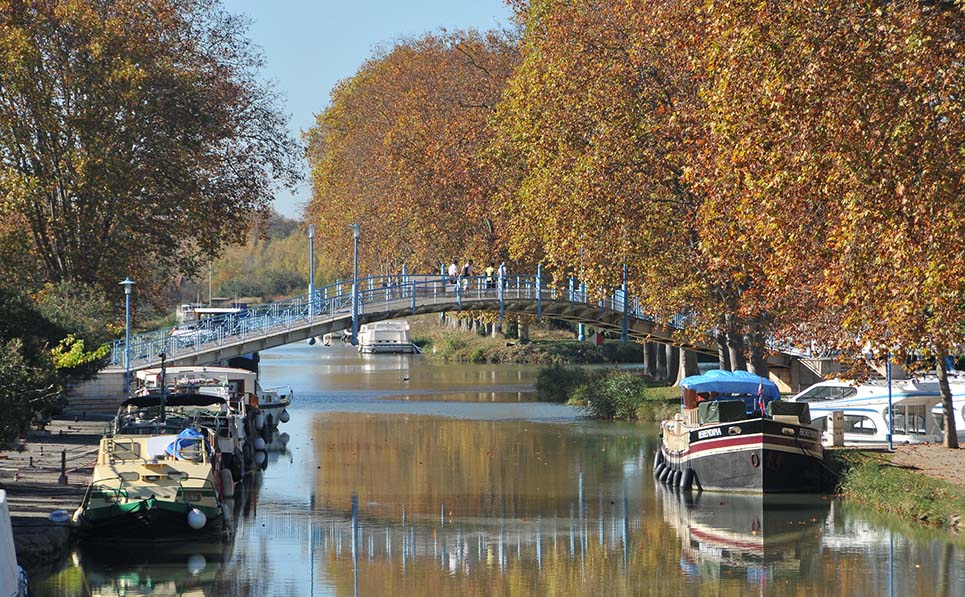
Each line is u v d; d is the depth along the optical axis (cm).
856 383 4916
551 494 5194
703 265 6606
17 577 2458
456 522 4591
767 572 3759
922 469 4869
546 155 7250
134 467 4141
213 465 4444
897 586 3547
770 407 5234
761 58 3541
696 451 5166
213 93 8531
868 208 3325
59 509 4194
